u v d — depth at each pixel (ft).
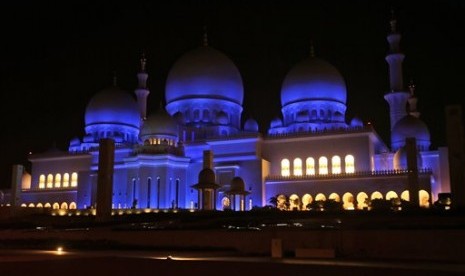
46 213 289.12
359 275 83.61
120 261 108.37
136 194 326.24
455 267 99.55
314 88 355.15
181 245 153.07
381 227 147.74
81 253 139.74
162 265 99.60
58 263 103.40
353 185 293.64
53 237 175.32
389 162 327.88
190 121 361.71
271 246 135.85
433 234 123.65
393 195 283.79
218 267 96.02
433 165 319.06
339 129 319.06
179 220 212.43
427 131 336.70
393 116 344.49
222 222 194.90
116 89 403.13
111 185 249.14
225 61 374.02
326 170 317.42
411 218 178.50
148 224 201.77
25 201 385.09
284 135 330.95
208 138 341.62
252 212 227.61
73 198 369.50
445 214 185.88
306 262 110.32
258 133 329.31
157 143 338.75
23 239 173.06
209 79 364.58
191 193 334.85
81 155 382.42
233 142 334.24
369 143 311.47
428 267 99.09
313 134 324.80
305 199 302.86
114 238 165.07
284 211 227.20
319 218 200.75
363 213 206.28
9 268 94.17
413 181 260.42
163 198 320.09
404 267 98.99
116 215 244.63
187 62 371.35
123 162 340.80
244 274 84.58
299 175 316.40
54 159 393.91
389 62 351.46
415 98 371.15
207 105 363.35
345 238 131.54
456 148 216.95
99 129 391.65
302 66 362.74
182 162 335.88
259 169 318.45
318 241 134.31
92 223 218.79
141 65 404.16
